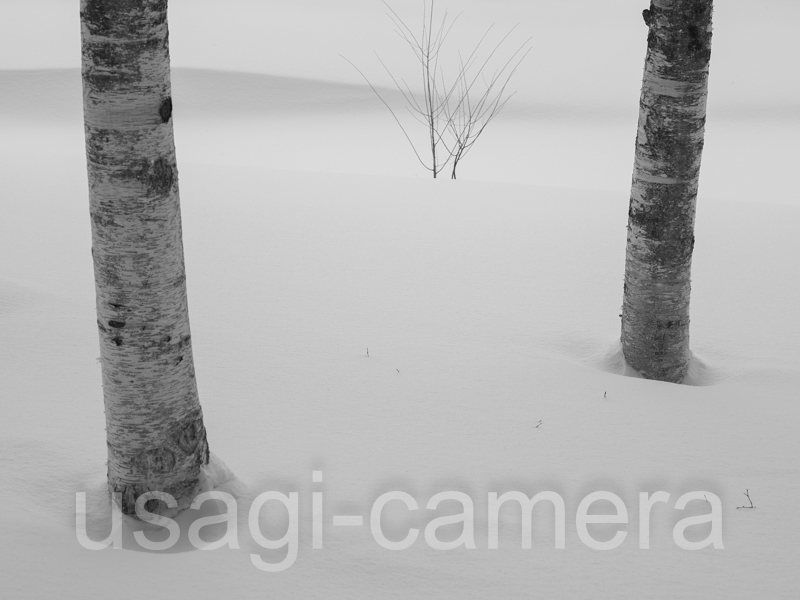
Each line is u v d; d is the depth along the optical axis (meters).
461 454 4.32
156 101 3.30
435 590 3.22
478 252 8.15
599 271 7.73
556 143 23.44
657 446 4.46
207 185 10.35
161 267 3.46
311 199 9.86
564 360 5.71
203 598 3.10
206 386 5.06
